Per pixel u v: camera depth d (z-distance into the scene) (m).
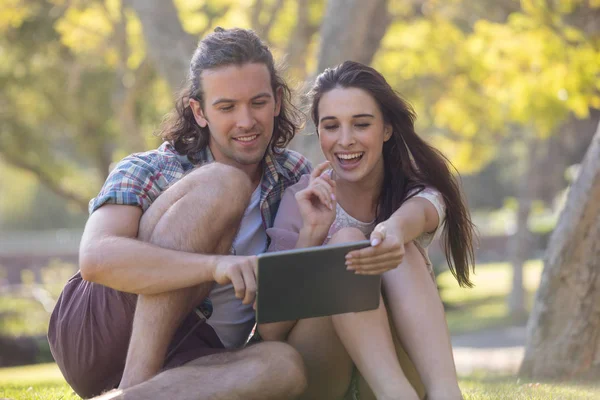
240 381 3.80
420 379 4.15
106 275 4.09
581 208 8.65
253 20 18.02
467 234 5.17
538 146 27.03
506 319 25.88
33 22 22.66
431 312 4.16
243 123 4.85
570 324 8.72
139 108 23.88
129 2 13.47
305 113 5.34
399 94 5.07
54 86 24.80
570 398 5.18
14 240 50.12
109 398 3.64
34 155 27.38
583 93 14.48
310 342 4.27
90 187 29.77
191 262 4.02
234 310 4.70
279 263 3.68
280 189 5.19
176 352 4.45
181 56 13.13
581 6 15.38
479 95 22.03
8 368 17.62
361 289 3.96
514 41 14.91
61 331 4.55
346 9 12.01
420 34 20.33
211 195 4.20
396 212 4.51
